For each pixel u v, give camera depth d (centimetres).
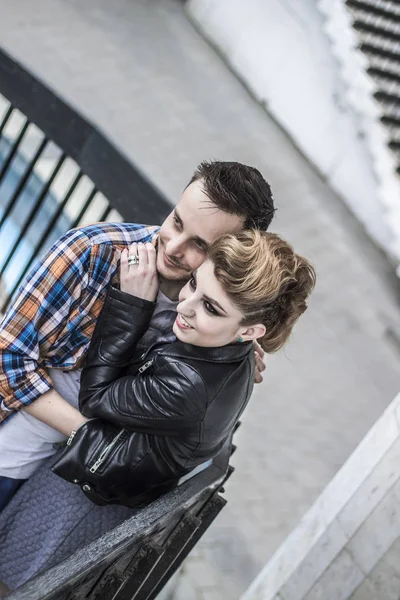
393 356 614
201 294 149
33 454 181
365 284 657
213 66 764
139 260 162
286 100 750
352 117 709
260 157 696
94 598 160
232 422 166
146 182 534
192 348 155
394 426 262
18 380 169
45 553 179
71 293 166
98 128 545
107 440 159
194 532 203
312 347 597
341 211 717
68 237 167
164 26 766
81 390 162
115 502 167
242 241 147
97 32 708
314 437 547
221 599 442
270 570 294
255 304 146
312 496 515
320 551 274
